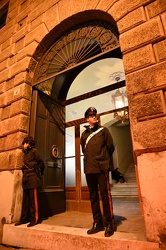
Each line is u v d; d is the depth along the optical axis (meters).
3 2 6.07
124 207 4.50
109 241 1.92
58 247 2.22
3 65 4.62
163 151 1.93
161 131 2.00
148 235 1.80
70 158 4.31
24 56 4.17
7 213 3.09
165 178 1.85
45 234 2.39
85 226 2.58
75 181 4.05
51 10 4.16
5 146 3.68
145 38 2.44
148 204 1.88
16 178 3.27
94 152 2.36
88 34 3.59
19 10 5.13
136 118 2.20
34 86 3.98
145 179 1.96
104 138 2.47
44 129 3.97
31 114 3.82
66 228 2.49
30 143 3.26
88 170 2.29
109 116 7.65
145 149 2.04
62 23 3.85
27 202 3.01
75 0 3.74
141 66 2.35
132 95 2.31
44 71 4.20
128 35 2.61
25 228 2.64
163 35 2.33
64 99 4.80
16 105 3.82
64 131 4.54
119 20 2.82
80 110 5.84
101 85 7.15
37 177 3.02
